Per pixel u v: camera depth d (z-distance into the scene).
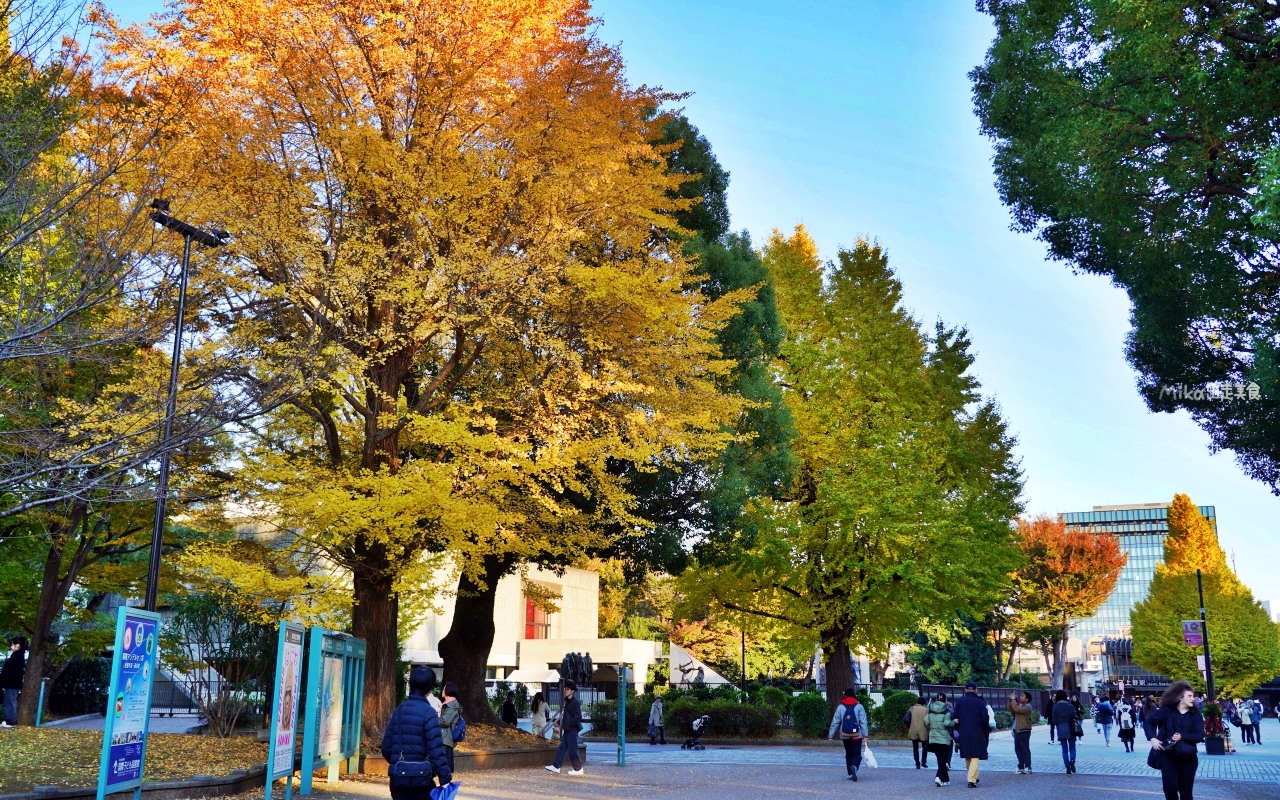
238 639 18.95
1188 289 17.72
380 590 17.42
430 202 15.15
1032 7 19.05
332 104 15.43
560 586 57.84
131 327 12.19
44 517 17.30
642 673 46.47
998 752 30.36
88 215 11.77
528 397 17.02
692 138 25.75
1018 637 72.06
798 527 29.77
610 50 16.94
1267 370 15.17
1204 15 14.82
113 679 9.11
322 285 14.75
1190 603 69.38
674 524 23.58
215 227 14.01
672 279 17.06
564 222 15.96
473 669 22.75
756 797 14.87
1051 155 16.86
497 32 15.27
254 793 12.22
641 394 17.52
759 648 60.50
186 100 13.73
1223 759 28.19
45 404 13.93
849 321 31.78
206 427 12.50
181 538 20.09
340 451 17.14
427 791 7.86
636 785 16.47
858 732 18.14
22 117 10.78
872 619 31.97
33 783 10.37
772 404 24.86
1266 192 11.90
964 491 30.94
